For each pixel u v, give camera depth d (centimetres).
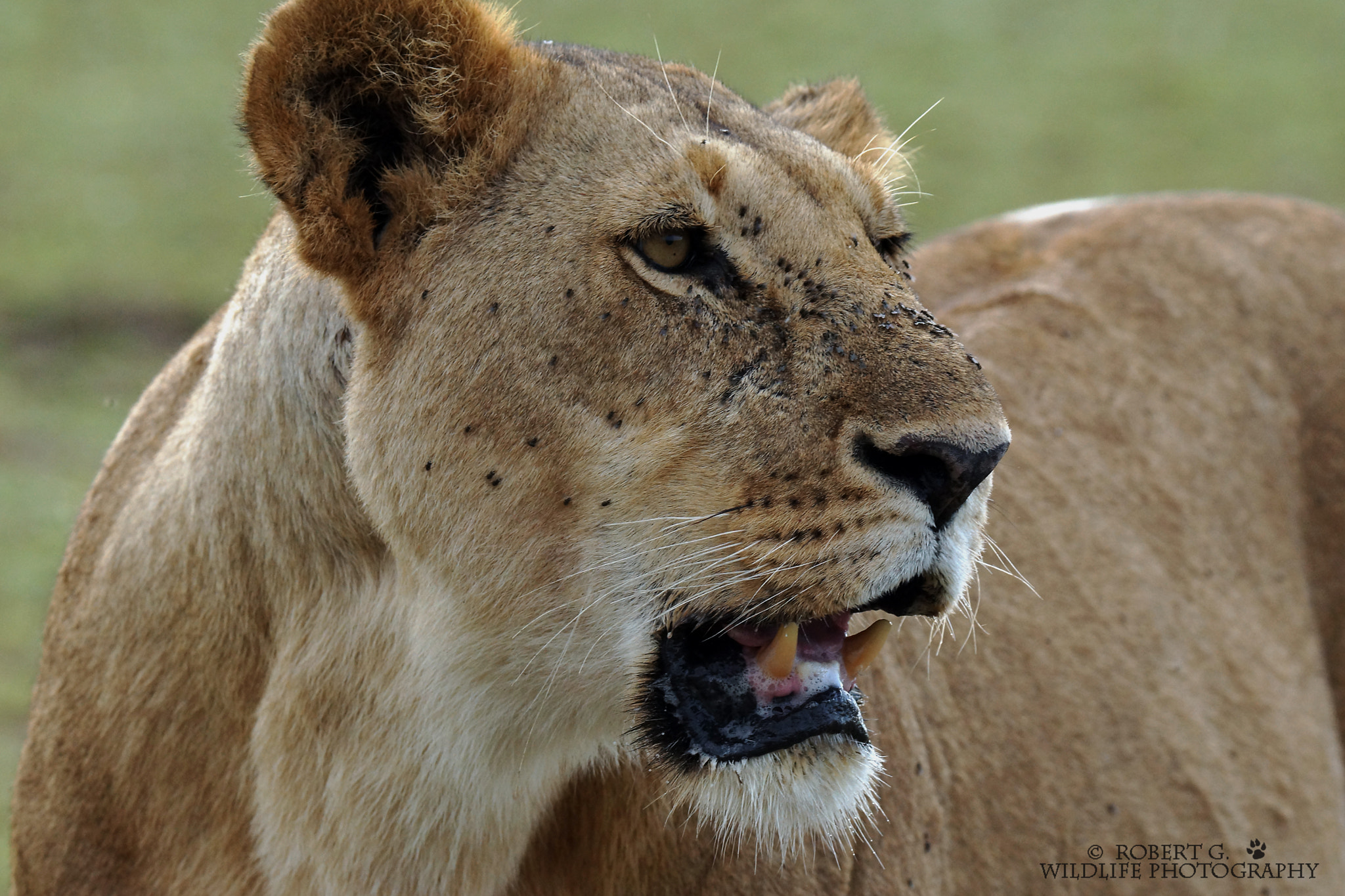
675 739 589
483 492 587
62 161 3012
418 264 598
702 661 596
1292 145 3294
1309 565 896
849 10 4122
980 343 852
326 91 586
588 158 597
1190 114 3462
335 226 588
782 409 574
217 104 3431
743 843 643
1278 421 895
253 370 632
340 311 614
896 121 3350
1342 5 4262
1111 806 789
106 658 656
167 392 716
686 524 575
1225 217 952
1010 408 832
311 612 620
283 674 621
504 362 582
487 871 628
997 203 2900
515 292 585
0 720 1290
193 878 637
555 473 583
